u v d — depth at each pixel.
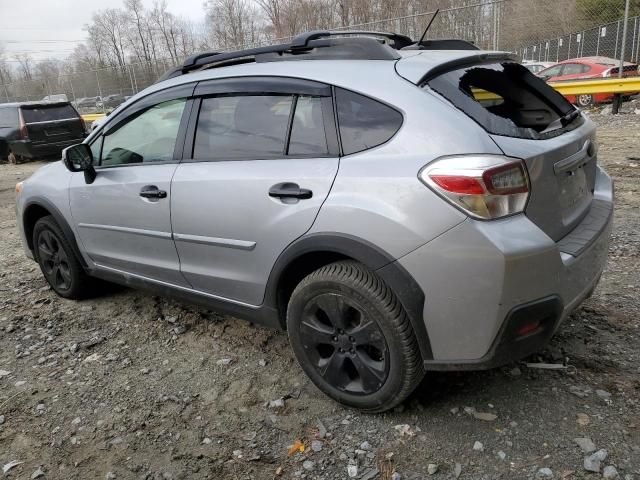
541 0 18.33
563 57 19.55
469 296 2.30
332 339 2.73
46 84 26.28
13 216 8.16
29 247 4.70
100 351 3.67
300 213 2.68
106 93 23.91
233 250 3.04
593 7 18.44
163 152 3.45
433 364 2.47
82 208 3.92
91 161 3.78
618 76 14.45
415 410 2.78
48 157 14.82
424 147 2.41
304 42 3.01
